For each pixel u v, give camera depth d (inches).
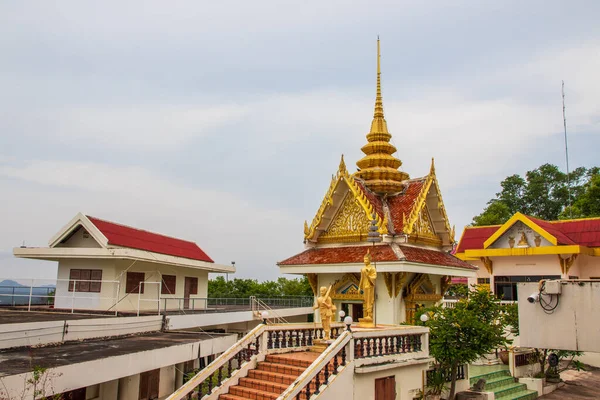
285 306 1496.1
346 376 591.2
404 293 1066.7
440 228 1230.3
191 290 1349.7
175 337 844.0
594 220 1482.5
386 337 666.2
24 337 665.0
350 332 612.7
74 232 1107.3
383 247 1069.1
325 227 1190.3
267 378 616.4
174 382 922.1
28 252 1075.3
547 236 1366.9
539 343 527.5
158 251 1211.9
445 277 1198.3
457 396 848.9
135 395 804.6
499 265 1472.7
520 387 1004.6
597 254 1368.1
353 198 1151.0
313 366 554.6
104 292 1052.5
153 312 1056.8
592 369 1272.1
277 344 687.7
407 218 1109.7
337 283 1117.1
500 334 838.5
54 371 517.7
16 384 469.1
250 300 1374.3
